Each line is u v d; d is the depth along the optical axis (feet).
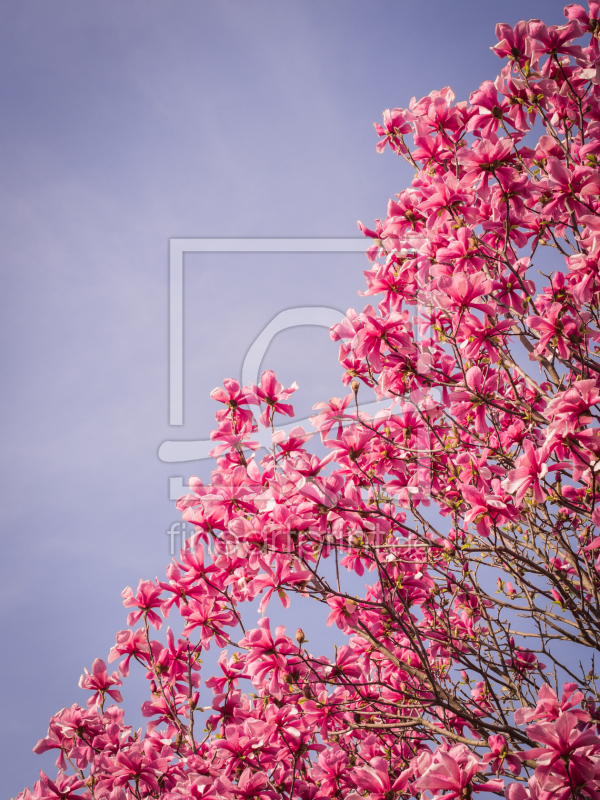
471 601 13.47
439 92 13.26
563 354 10.69
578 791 7.30
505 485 8.93
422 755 8.48
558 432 8.58
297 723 11.07
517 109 11.47
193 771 11.44
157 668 12.35
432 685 9.75
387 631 12.26
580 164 11.37
